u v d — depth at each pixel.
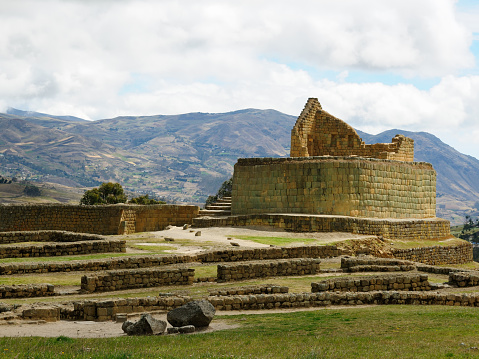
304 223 65.12
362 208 67.50
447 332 23.00
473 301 31.30
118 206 75.56
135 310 28.78
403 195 71.88
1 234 57.56
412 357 19.56
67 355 19.72
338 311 29.23
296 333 23.80
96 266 42.53
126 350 20.62
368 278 36.12
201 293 34.16
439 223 70.88
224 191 137.88
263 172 71.75
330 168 67.81
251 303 30.73
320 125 84.88
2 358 19.42
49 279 38.97
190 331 24.94
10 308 28.44
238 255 48.59
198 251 50.41
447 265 66.62
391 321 25.72
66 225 78.88
